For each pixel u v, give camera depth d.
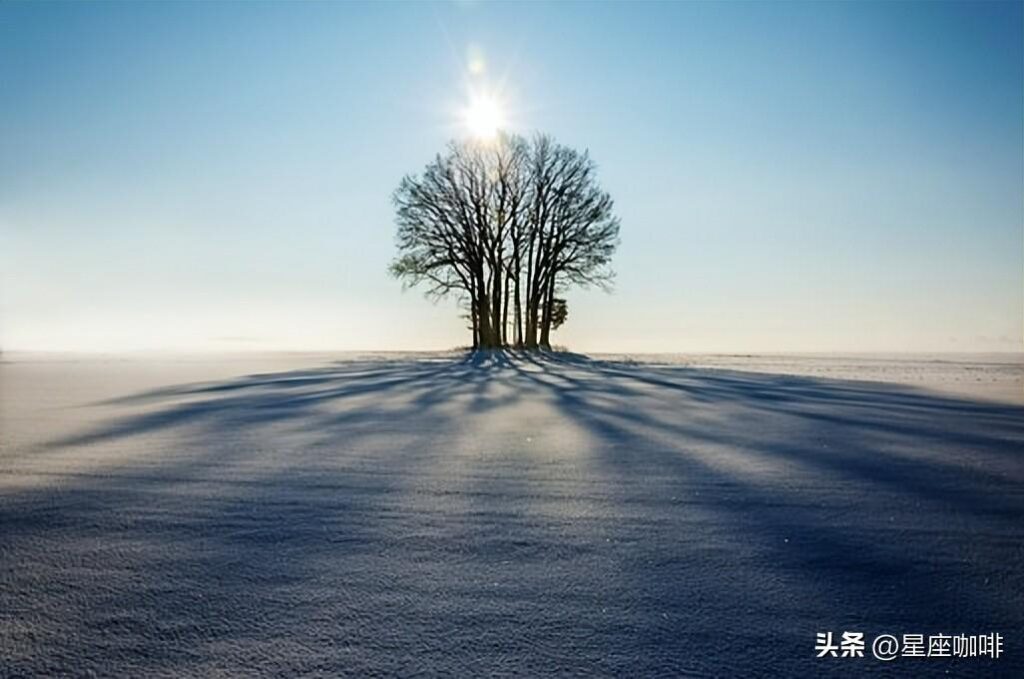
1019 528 4.04
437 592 3.08
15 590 3.11
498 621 2.78
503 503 4.65
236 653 2.51
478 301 38.53
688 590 3.09
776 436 7.71
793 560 3.48
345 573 3.32
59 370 24.09
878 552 3.61
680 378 18.80
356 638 2.63
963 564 3.42
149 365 28.52
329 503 4.66
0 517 4.31
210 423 8.86
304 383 16.58
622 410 10.49
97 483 5.27
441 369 23.67
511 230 38.66
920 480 5.35
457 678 2.34
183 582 3.20
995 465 5.97
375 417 9.55
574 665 2.42
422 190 37.62
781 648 2.54
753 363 29.56
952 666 2.42
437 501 4.71
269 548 3.71
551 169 38.28
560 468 5.86
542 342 39.50
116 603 2.96
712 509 4.48
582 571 3.34
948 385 16.17
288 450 6.76
